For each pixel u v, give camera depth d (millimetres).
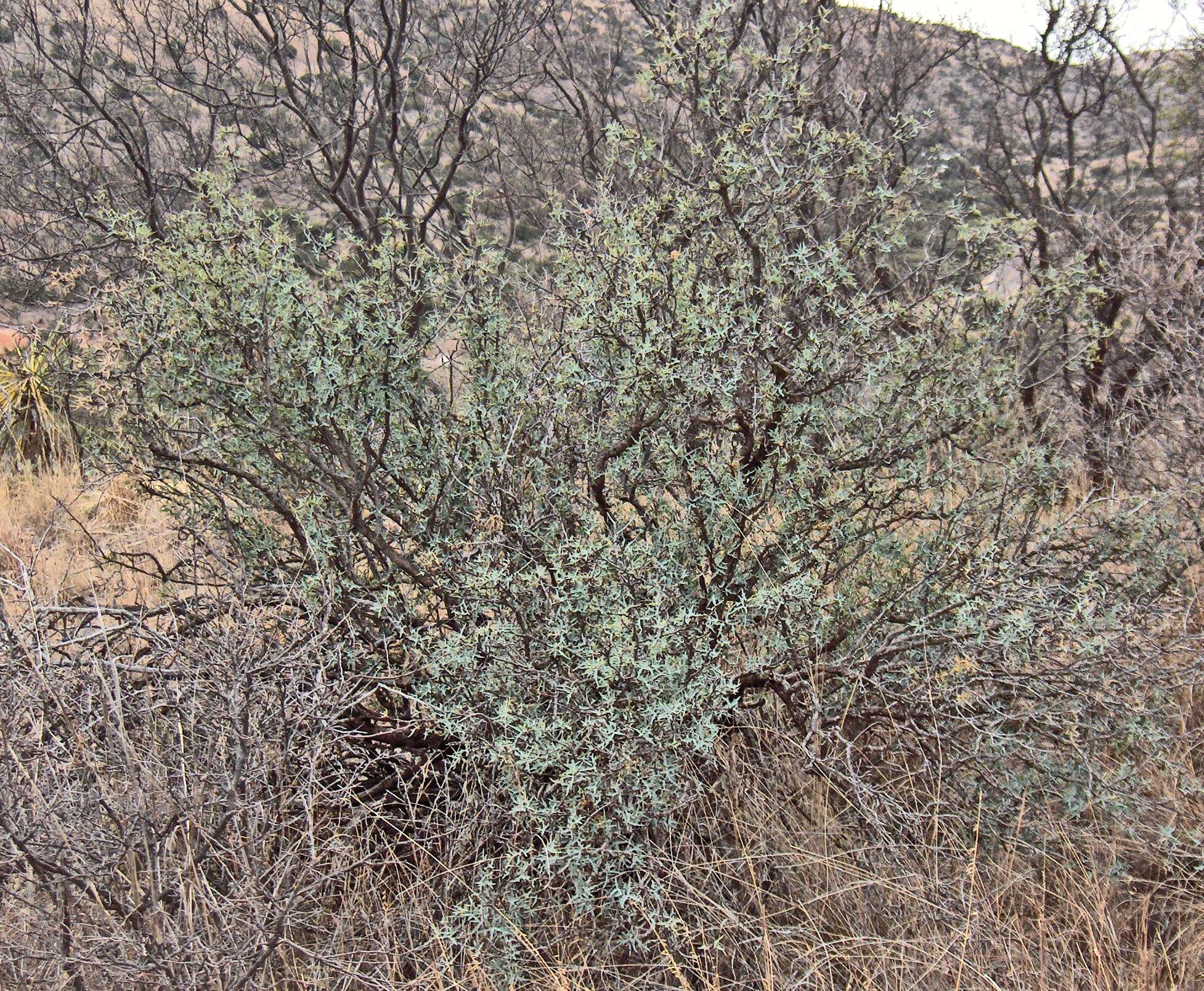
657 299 3133
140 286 3211
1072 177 7590
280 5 6172
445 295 3281
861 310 3209
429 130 7152
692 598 3160
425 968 2623
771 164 3182
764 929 2613
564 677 2785
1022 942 2693
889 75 7977
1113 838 3041
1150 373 5102
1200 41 7848
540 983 2584
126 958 2223
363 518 3145
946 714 3006
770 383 3115
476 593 2904
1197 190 7254
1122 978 2631
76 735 2486
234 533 3334
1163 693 3307
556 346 3260
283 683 2643
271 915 2350
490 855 2848
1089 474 4840
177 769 2436
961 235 3248
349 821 2918
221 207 3066
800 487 3262
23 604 3465
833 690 3219
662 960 2621
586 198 3904
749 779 3072
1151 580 3559
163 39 6809
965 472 3498
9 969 2244
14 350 8117
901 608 3311
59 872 2209
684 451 3102
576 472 3268
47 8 6914
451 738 3018
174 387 3209
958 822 2980
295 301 3043
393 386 3242
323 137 6250
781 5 6977
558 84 7805
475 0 6707
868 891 2812
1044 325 3621
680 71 3250
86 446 3428
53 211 6910
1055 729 3143
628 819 2637
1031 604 3016
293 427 3121
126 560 4242
